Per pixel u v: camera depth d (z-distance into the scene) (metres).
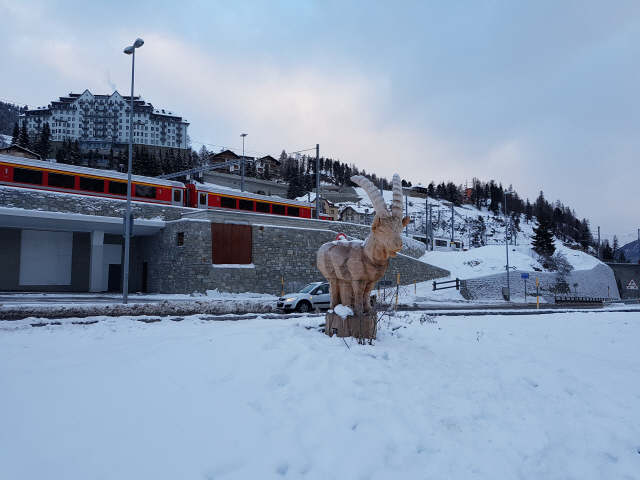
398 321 9.88
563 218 178.75
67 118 133.50
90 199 27.81
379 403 4.94
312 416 4.49
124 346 7.34
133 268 34.19
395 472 3.81
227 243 29.39
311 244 34.25
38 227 28.03
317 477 3.54
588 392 6.32
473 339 9.05
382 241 6.53
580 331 13.47
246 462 3.63
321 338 7.09
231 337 6.90
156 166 80.31
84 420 4.23
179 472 3.44
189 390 5.01
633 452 4.72
